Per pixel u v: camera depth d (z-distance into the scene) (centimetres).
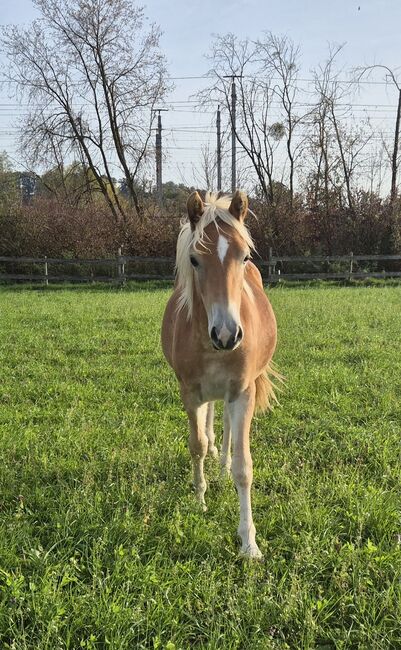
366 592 247
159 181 2692
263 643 217
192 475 373
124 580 256
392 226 2100
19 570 266
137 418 478
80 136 2352
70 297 1391
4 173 3378
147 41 2262
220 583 252
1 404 527
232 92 2366
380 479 362
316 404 512
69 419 473
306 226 2139
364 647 219
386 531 295
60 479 363
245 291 340
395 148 2197
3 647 223
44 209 2109
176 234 2019
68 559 274
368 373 601
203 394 332
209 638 222
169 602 238
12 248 1967
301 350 718
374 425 451
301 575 258
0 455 399
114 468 379
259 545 292
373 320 944
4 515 318
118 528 298
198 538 291
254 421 469
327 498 328
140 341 795
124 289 1675
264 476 365
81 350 751
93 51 2239
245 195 304
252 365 325
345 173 2206
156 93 2342
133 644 222
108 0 2167
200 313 300
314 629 225
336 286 1739
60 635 226
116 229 2038
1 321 969
